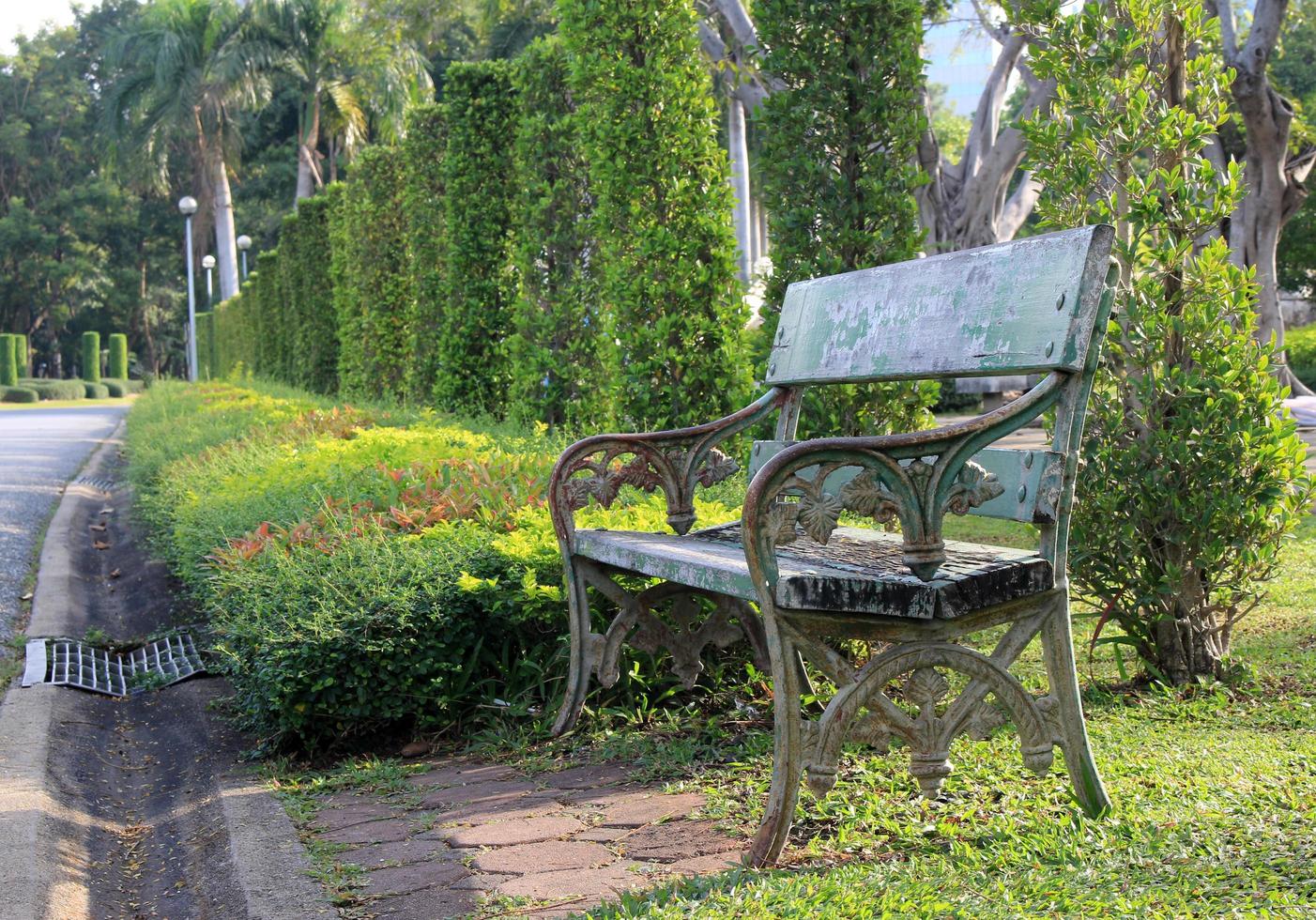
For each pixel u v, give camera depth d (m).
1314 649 4.23
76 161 55.16
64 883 2.77
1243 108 12.02
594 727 3.76
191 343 37.50
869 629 2.53
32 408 38.16
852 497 2.44
